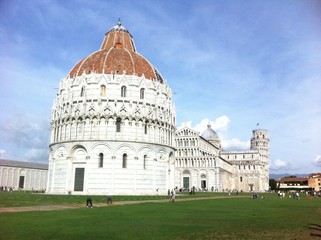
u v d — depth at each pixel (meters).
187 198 82.75
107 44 113.56
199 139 181.12
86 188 86.38
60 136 93.62
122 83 93.19
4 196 76.50
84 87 92.81
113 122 89.50
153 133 94.00
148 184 90.25
